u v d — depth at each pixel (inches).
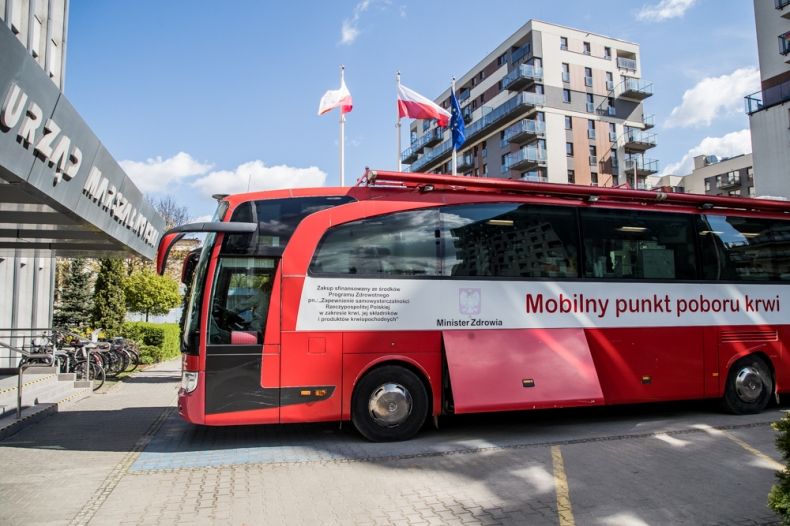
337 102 714.2
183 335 297.6
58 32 700.7
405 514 194.4
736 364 366.3
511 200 328.8
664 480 227.3
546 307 323.0
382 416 293.6
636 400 336.5
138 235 566.9
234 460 265.0
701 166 3115.2
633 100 2388.0
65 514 197.8
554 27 2261.3
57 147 341.1
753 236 381.4
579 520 187.6
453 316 306.2
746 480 226.7
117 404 450.6
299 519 191.2
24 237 493.0
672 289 352.5
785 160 1284.4
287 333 285.0
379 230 304.2
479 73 2554.1
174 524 188.1
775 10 1365.7
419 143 2930.6
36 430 342.6
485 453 270.5
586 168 2252.7
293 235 293.3
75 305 1143.6
